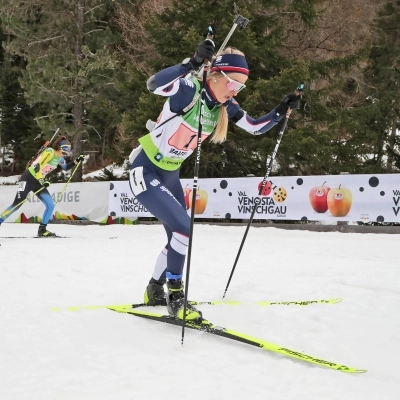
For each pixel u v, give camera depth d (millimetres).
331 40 15156
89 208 11648
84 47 15000
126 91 13133
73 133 15656
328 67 12906
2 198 13367
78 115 16125
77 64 15766
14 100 22406
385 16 16594
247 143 12289
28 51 16797
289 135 11477
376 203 8070
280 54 13109
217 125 2844
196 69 2600
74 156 16141
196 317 2596
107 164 21578
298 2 12578
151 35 12781
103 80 15383
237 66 2635
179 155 2906
